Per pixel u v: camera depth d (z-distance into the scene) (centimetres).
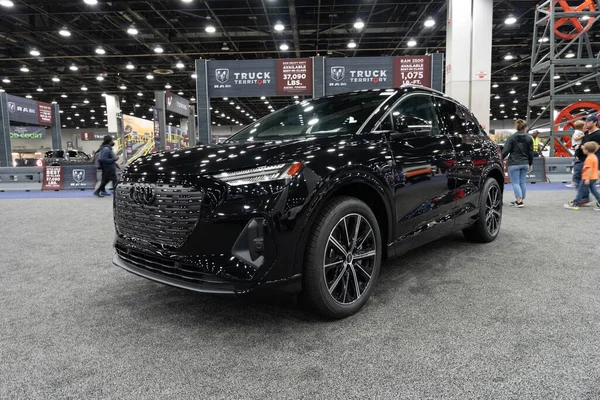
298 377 172
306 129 291
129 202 236
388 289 278
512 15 1636
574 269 315
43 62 2320
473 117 401
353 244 233
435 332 211
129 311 250
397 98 296
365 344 200
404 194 269
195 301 266
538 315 229
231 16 1722
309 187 204
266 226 193
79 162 2314
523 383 163
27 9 1544
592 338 200
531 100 1246
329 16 1711
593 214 579
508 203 712
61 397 160
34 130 2814
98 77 2594
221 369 180
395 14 1691
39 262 371
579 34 1104
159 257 215
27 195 1091
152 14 1667
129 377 174
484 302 251
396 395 157
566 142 1241
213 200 196
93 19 1686
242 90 1352
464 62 1220
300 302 227
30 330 223
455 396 156
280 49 1959
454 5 1208
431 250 382
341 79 1339
